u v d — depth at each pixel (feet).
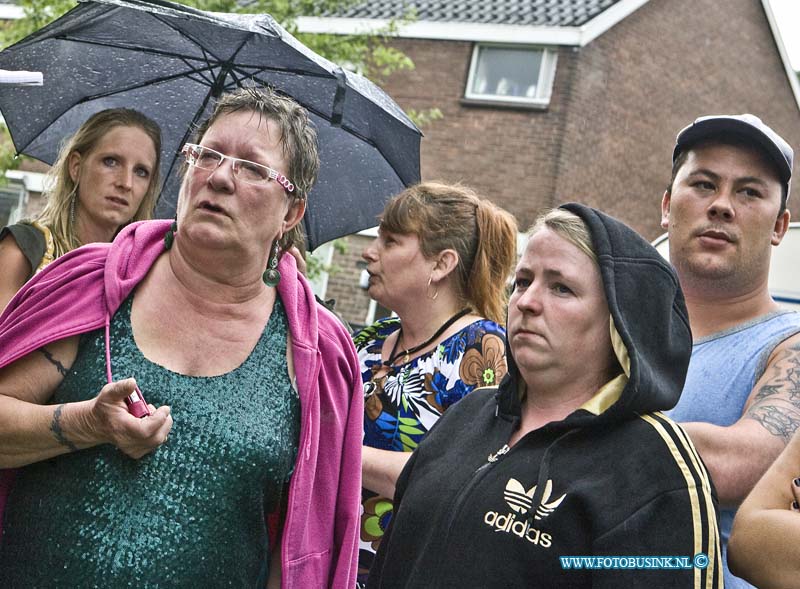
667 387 7.02
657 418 6.82
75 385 7.27
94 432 6.78
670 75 55.36
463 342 10.15
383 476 9.55
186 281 7.55
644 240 7.37
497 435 7.45
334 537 8.21
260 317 7.84
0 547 7.30
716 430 8.18
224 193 7.40
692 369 9.45
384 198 12.07
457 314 10.55
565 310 7.10
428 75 51.88
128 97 11.85
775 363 8.89
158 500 7.06
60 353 7.37
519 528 6.63
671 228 9.96
